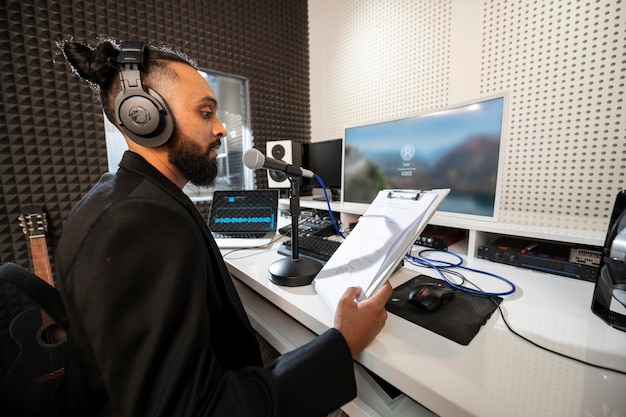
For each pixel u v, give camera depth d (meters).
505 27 1.32
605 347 0.47
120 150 1.76
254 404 0.34
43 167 1.46
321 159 1.89
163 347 0.34
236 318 0.57
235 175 2.36
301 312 0.60
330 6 2.17
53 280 1.49
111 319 0.32
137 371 0.32
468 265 0.88
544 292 0.68
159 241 0.35
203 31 1.90
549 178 1.24
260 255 0.99
